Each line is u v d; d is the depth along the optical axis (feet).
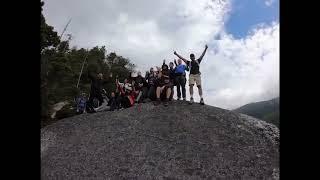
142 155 40.70
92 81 54.08
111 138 44.19
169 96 51.49
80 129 47.34
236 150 42.52
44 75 82.74
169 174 37.88
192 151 41.50
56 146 44.09
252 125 48.98
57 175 37.96
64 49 150.10
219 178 37.73
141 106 51.44
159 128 45.75
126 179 37.11
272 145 44.96
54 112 87.66
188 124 46.60
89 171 38.50
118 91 53.36
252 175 38.63
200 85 52.06
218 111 51.03
